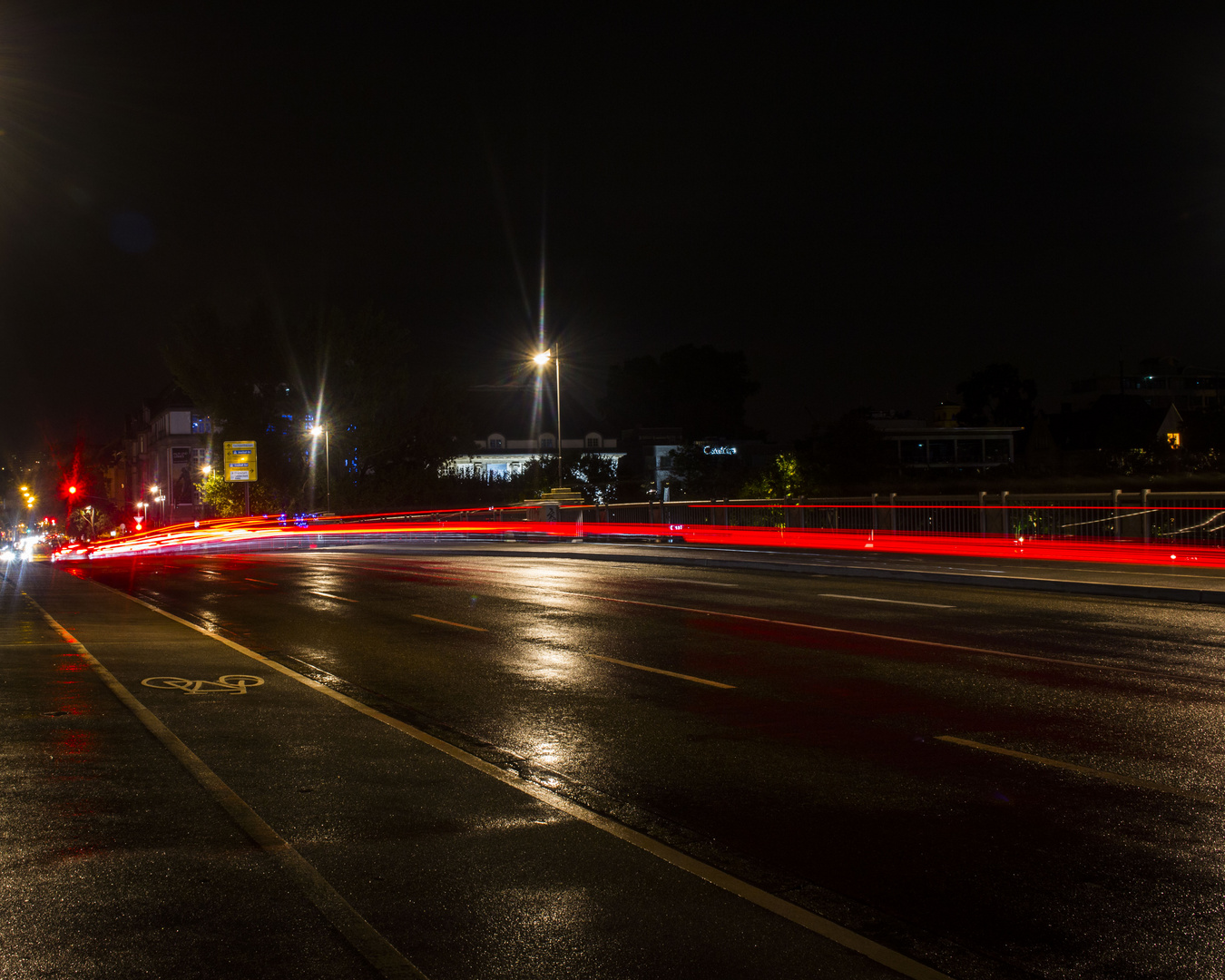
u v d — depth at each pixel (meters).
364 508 59.41
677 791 6.69
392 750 7.66
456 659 12.57
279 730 8.36
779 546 33.69
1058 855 5.44
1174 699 9.53
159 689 10.27
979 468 69.94
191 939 4.22
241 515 57.88
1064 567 22.83
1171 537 23.22
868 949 4.26
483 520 53.59
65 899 4.62
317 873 4.99
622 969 4.03
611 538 42.59
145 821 5.80
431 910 4.61
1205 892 4.92
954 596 18.92
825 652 12.61
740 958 4.15
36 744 7.74
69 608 19.45
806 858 5.41
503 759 7.57
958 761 7.38
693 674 11.19
